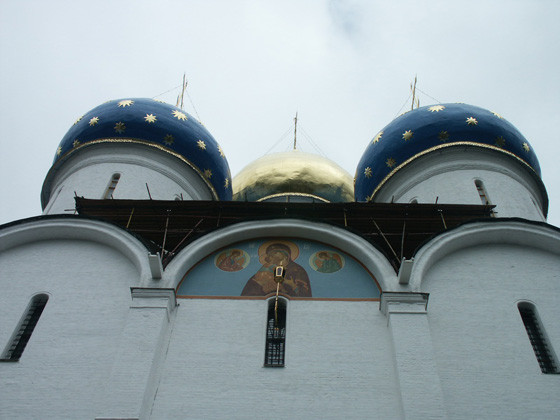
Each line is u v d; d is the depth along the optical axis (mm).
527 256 19812
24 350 17188
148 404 15750
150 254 18344
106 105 28422
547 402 15945
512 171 26109
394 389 16047
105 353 17078
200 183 28344
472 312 18125
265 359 17047
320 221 20156
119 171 26172
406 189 26688
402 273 18109
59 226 20344
